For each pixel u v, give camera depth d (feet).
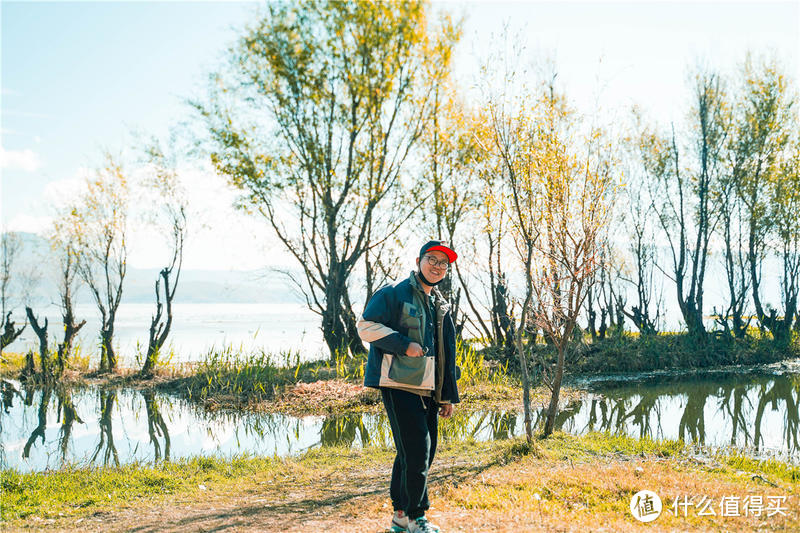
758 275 82.48
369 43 57.67
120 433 36.81
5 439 35.32
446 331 13.39
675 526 14.56
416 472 12.31
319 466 24.53
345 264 63.21
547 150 25.79
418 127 61.52
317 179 60.23
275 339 118.52
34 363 60.54
